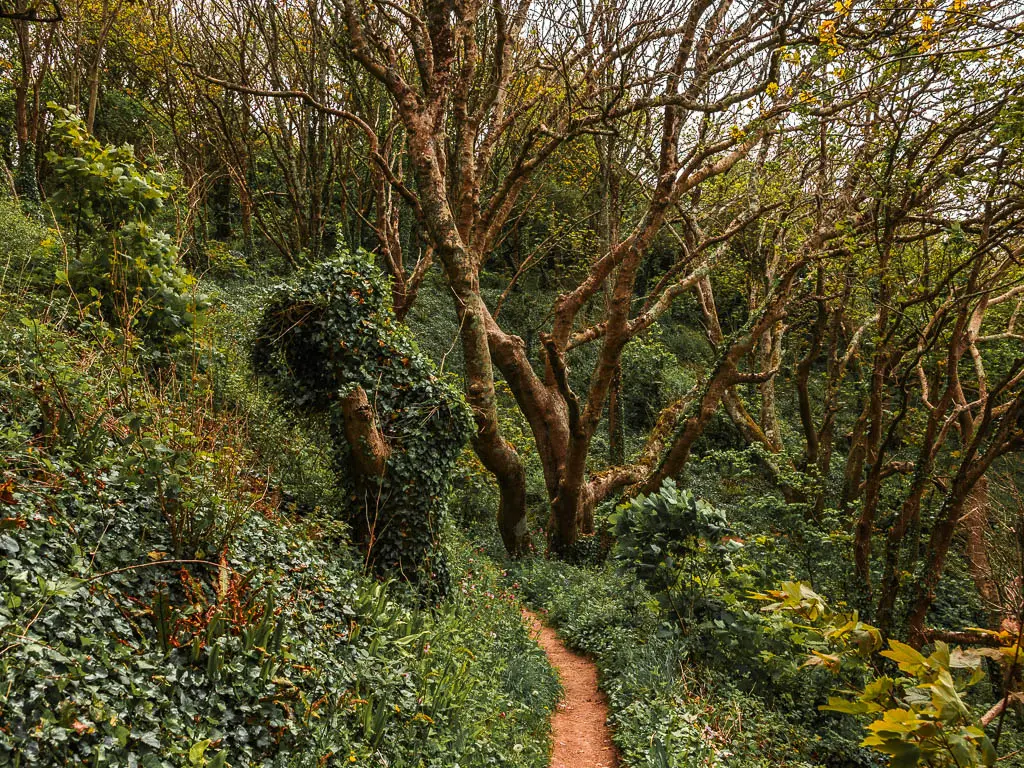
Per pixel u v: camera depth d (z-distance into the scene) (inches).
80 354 260.5
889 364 448.5
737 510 743.1
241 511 225.0
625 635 361.7
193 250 689.0
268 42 649.0
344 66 657.0
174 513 201.2
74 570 169.2
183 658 170.2
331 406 329.4
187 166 716.0
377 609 247.1
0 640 135.3
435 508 332.8
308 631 212.5
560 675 348.2
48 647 138.7
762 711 293.6
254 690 174.9
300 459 358.3
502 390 903.7
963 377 641.6
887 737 73.5
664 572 353.7
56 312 293.9
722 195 698.2
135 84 941.2
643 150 673.0
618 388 815.1
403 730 201.9
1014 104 303.6
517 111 556.4
